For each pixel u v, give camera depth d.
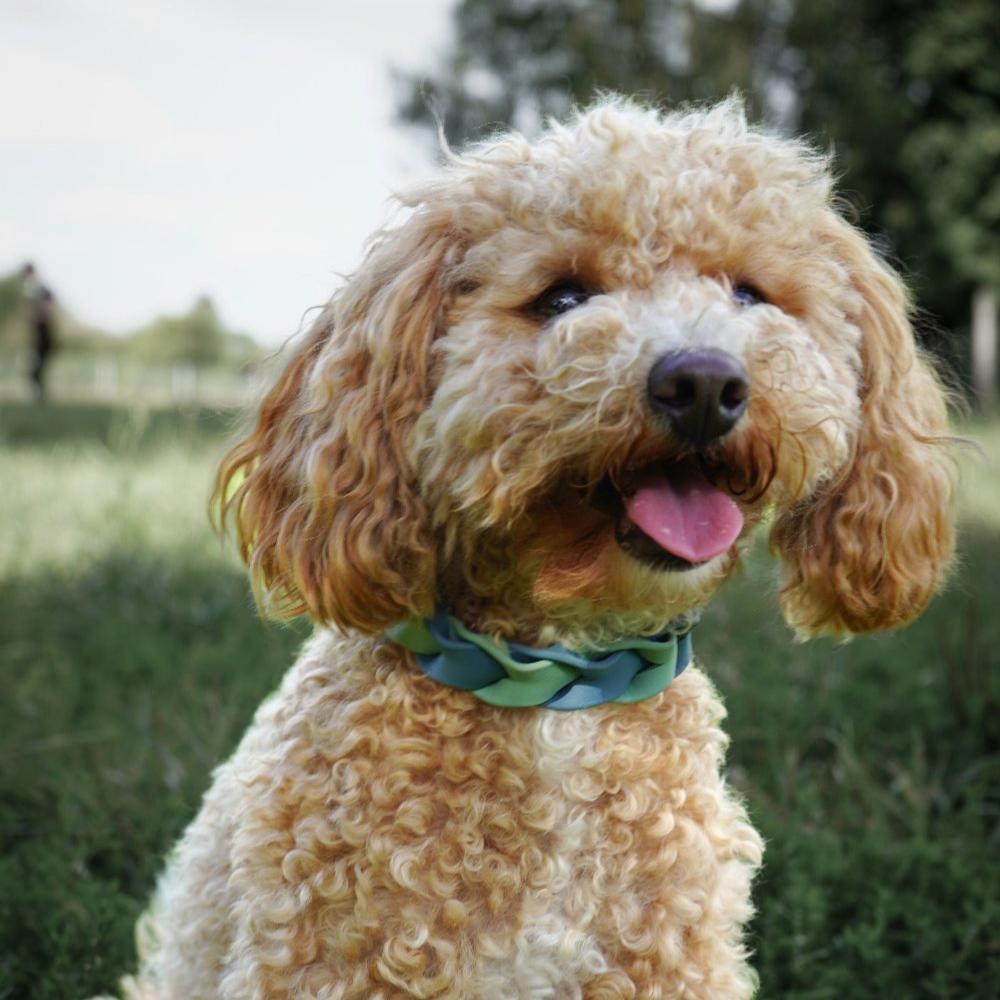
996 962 3.15
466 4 30.80
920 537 2.79
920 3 27.64
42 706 4.64
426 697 2.41
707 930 2.45
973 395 3.73
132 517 7.32
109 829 3.74
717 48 23.73
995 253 26.62
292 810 2.39
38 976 3.19
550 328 2.32
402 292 2.47
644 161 2.46
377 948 2.31
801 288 2.60
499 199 2.50
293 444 2.64
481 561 2.45
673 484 2.29
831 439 2.41
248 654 5.12
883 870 3.52
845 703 4.53
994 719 4.33
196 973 2.79
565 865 2.36
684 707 2.58
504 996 2.32
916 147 26.31
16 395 24.19
